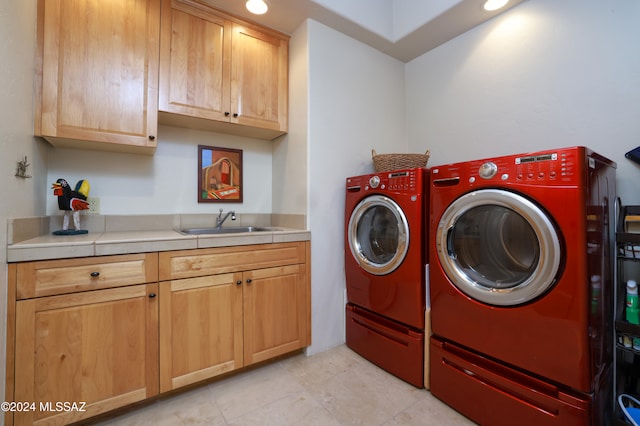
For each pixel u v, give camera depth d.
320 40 2.12
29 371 1.20
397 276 1.78
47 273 1.23
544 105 1.83
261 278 1.81
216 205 2.30
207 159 2.26
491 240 1.42
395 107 2.59
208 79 1.92
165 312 1.50
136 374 1.43
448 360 1.53
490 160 1.34
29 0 1.36
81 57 1.55
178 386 1.53
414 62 2.62
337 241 2.19
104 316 1.35
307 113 2.05
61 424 1.26
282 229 2.12
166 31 1.78
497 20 2.06
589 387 1.10
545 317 1.18
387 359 1.85
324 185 2.12
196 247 1.58
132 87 1.68
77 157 1.83
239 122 2.04
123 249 1.39
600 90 1.63
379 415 1.46
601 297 1.25
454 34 2.27
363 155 2.35
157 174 2.08
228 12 1.98
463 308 1.46
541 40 1.85
